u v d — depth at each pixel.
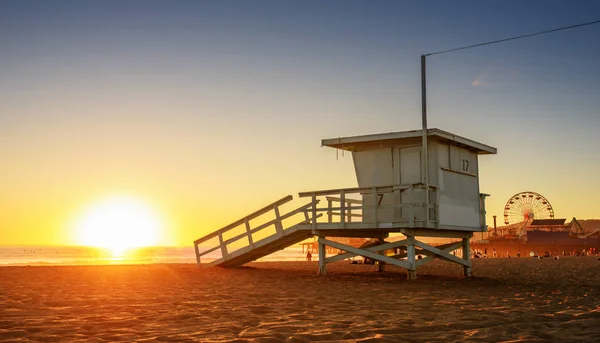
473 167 18.05
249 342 5.88
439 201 15.77
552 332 6.59
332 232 17.48
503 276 17.67
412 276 15.14
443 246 17.47
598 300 10.26
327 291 11.88
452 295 11.15
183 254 127.00
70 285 12.74
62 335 6.29
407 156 16.47
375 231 17.84
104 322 7.27
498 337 6.27
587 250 95.62
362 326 7.02
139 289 11.97
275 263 27.86
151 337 6.19
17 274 16.12
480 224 17.98
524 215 110.62
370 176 17.17
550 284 14.22
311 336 6.26
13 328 6.68
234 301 9.90
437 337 6.27
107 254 123.69
